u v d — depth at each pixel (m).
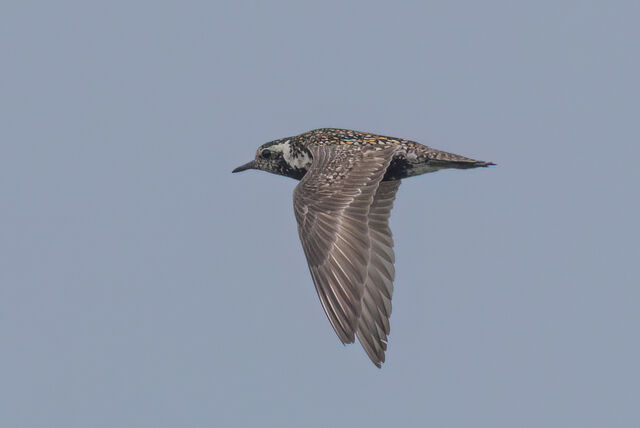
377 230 15.41
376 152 15.28
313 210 13.86
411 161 16.36
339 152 15.52
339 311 12.84
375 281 13.81
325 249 13.36
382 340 13.11
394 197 16.39
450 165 16.28
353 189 14.05
